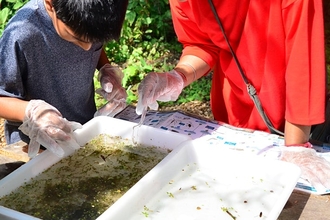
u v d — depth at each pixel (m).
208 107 2.53
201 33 1.33
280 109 1.29
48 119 1.02
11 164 1.12
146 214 0.91
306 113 1.12
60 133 1.03
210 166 1.06
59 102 1.28
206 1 1.23
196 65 1.33
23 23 1.12
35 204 0.94
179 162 1.05
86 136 1.15
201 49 1.36
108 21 0.91
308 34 1.09
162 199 0.96
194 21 1.29
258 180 1.01
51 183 1.00
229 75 1.33
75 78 1.27
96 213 0.92
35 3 1.15
